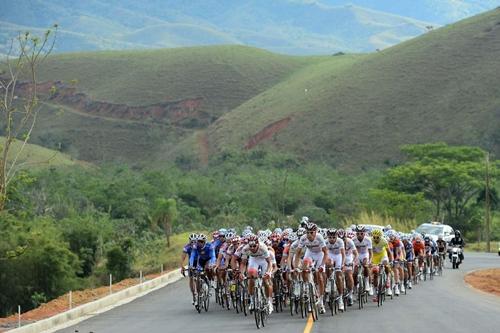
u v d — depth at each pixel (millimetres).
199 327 41219
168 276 79125
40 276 106562
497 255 128375
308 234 44625
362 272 50594
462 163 181750
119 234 139875
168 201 149000
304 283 43438
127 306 54000
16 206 126188
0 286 104375
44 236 109250
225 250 51000
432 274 77312
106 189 188125
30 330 40875
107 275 120875
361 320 42844
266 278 42531
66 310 48625
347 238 48781
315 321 42375
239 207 188250
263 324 40781
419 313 46312
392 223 142000
